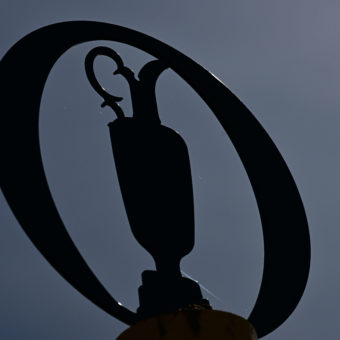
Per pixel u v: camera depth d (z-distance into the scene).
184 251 7.18
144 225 7.12
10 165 6.70
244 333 6.00
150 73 8.20
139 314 6.70
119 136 7.50
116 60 8.10
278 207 8.09
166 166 7.44
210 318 5.93
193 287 6.96
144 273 6.93
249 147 8.35
